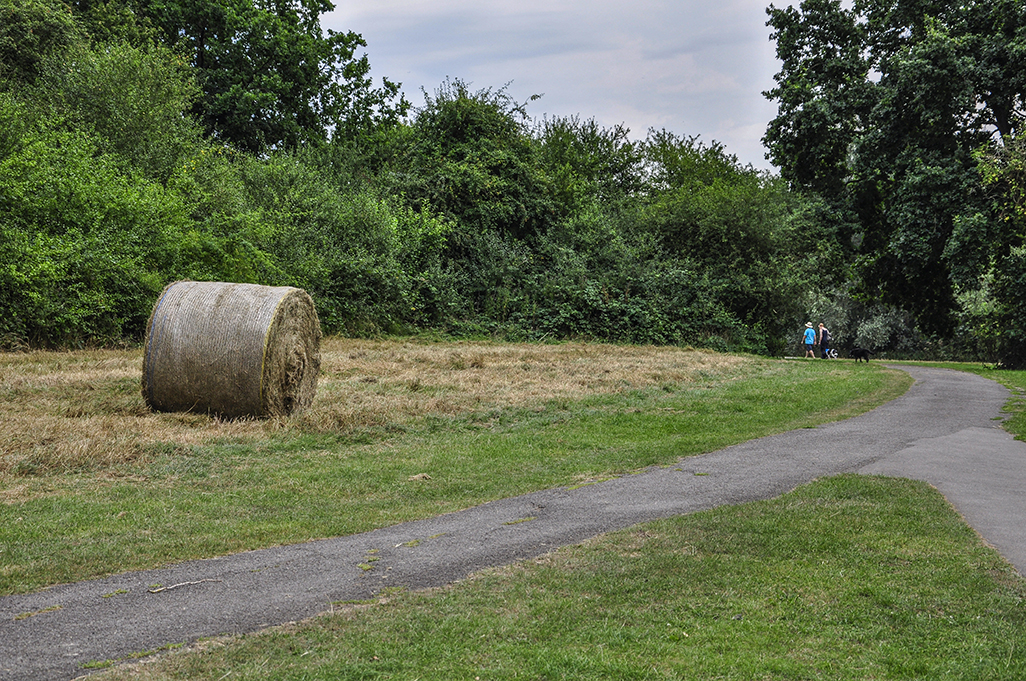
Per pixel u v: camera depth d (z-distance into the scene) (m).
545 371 18.92
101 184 20.89
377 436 10.95
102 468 8.43
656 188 51.19
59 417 10.67
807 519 6.69
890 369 25.91
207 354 11.35
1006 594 4.90
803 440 11.27
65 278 18.47
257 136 36.84
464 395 14.45
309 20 42.03
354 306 28.23
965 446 10.73
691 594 4.94
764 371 21.84
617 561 5.58
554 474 8.84
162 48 29.30
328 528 6.51
